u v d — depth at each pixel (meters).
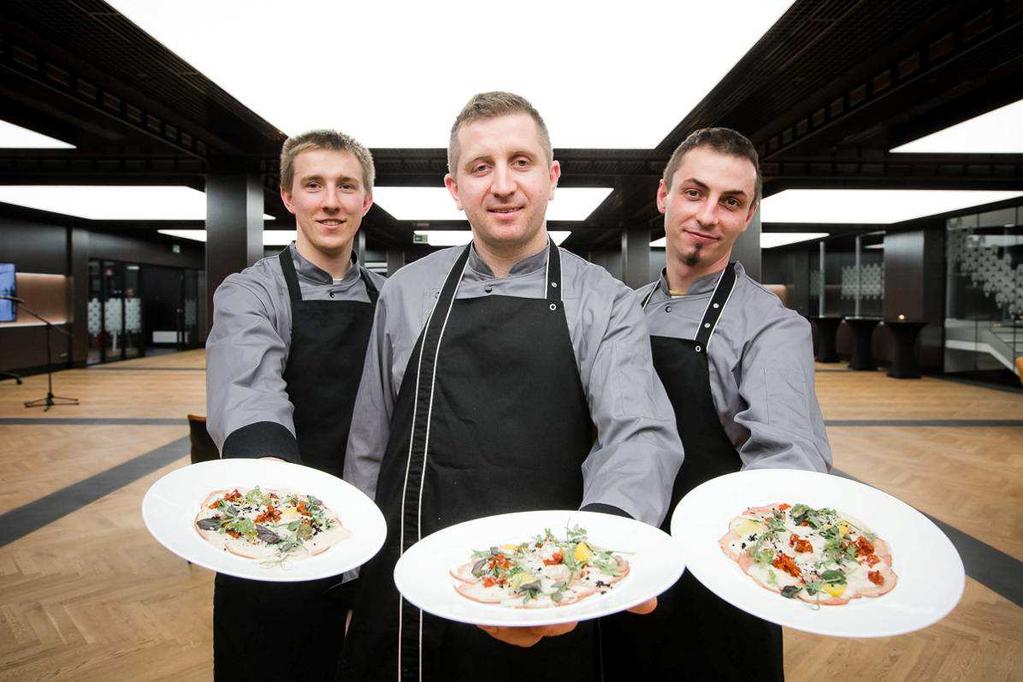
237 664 1.42
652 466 1.07
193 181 8.55
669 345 1.47
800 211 11.48
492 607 0.78
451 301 1.25
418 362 1.24
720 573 0.89
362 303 1.72
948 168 8.03
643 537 0.92
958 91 5.24
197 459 3.50
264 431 1.25
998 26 3.68
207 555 0.92
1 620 2.80
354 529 1.07
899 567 0.91
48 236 13.02
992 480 5.16
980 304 11.72
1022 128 6.03
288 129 5.90
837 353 16.08
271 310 1.60
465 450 1.18
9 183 8.59
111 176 8.52
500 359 1.19
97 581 3.19
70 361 13.50
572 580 0.84
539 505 1.17
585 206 11.09
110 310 15.28
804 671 2.48
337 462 1.65
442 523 1.18
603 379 1.17
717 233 1.44
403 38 3.93
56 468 5.37
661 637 1.41
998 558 3.53
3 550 3.58
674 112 5.42
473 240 1.29
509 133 1.12
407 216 12.05
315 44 4.07
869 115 5.32
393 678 1.16
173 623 2.77
